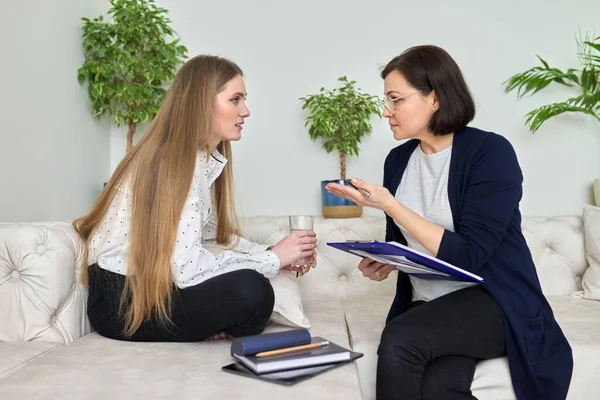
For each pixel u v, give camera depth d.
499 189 1.40
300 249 1.58
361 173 2.77
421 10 2.78
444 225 1.49
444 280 1.50
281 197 2.77
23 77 2.02
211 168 1.68
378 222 2.41
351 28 2.79
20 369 1.20
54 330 1.49
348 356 1.22
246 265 1.50
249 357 1.16
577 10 2.75
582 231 2.39
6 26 1.92
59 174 2.29
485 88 2.76
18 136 1.98
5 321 1.47
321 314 1.89
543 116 2.57
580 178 2.72
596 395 1.45
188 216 1.42
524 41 2.76
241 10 2.80
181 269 1.39
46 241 1.51
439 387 1.28
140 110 2.57
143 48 2.60
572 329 1.65
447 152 1.54
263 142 2.78
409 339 1.26
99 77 2.53
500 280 1.39
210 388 1.06
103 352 1.33
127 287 1.45
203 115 1.52
